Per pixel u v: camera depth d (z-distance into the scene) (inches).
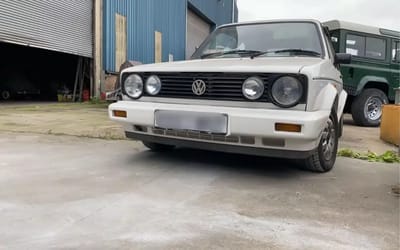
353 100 346.3
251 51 167.9
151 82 149.6
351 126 343.3
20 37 421.1
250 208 111.8
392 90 356.5
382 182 142.3
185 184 132.7
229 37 181.3
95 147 191.8
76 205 110.4
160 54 764.0
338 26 328.5
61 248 85.3
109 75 569.9
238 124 130.7
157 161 163.9
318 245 89.7
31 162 158.1
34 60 643.5
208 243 89.2
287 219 104.5
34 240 88.7
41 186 126.6
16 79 624.7
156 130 147.6
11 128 251.1
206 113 135.6
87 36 540.4
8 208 107.1
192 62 155.6
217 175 145.0
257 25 181.6
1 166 150.6
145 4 687.7
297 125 124.4
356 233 96.7
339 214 109.1
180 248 86.5
